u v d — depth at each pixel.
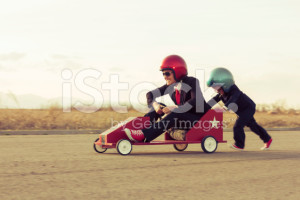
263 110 22.14
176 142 7.09
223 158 6.42
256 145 9.05
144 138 6.93
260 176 4.80
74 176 4.73
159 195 3.82
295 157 6.61
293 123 17.41
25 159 6.16
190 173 4.98
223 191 3.99
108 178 4.63
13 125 13.07
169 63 7.36
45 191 3.95
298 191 4.01
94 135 11.39
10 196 3.75
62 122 13.95
